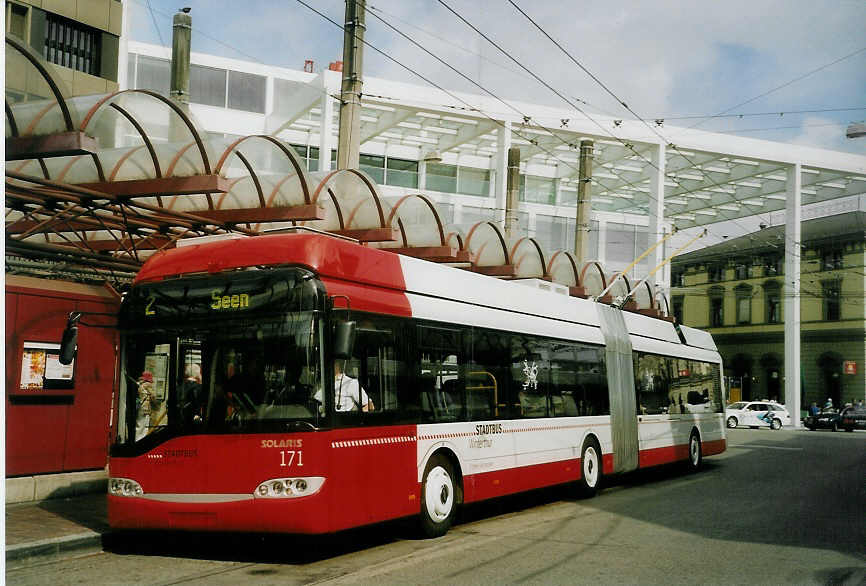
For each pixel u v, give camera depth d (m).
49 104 9.21
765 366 59.19
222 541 9.74
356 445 8.62
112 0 25.81
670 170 45.06
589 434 14.39
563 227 46.91
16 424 11.23
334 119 37.97
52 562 8.44
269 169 12.63
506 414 11.75
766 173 46.03
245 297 8.55
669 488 15.99
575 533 10.23
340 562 8.43
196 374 8.61
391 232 14.10
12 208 11.97
